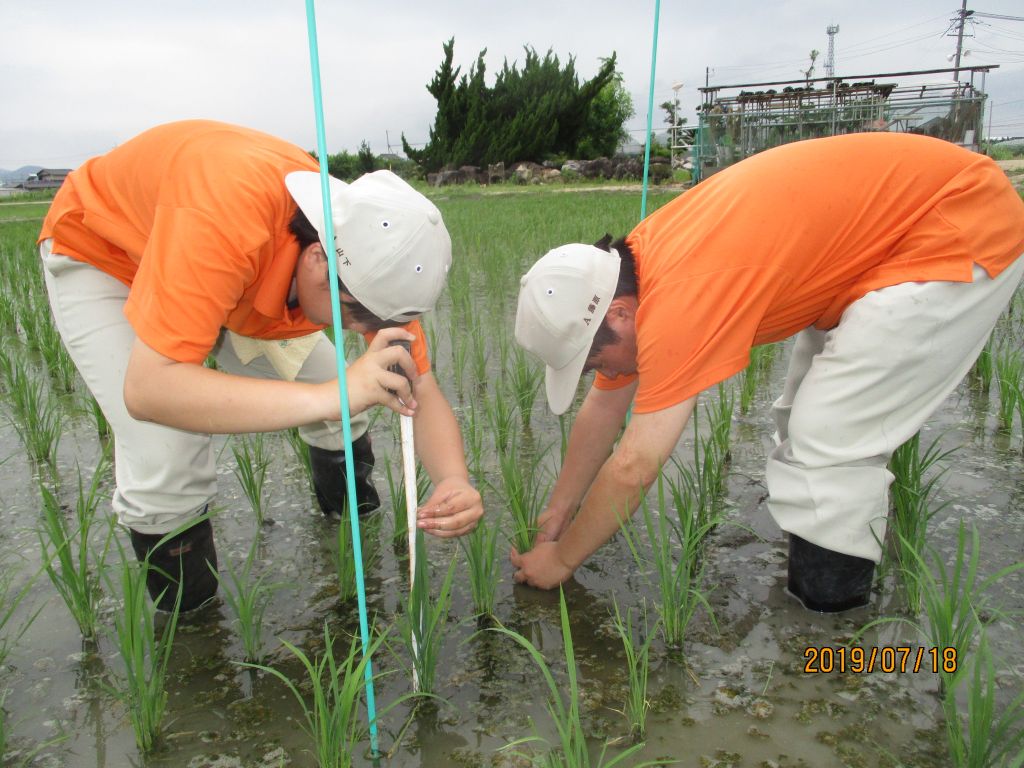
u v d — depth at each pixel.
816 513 2.35
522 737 2.03
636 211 13.95
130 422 2.25
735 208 2.12
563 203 17.92
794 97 20.89
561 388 2.37
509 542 3.03
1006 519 2.92
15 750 2.03
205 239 1.82
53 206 2.31
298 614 2.60
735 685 2.19
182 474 2.32
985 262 2.18
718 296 2.06
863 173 2.23
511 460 2.90
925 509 2.67
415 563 2.07
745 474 3.47
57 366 5.11
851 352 2.23
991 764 1.78
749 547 2.90
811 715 2.06
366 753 1.99
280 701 2.20
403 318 2.00
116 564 2.89
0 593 2.66
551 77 34.88
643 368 2.15
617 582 2.73
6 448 4.04
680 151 31.97
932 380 2.28
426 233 1.94
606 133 37.59
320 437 3.01
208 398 1.85
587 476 2.79
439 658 2.37
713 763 1.91
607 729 2.04
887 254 2.27
